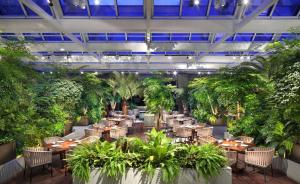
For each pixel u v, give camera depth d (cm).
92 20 934
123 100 1744
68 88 959
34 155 547
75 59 1559
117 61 1563
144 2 896
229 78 840
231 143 638
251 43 1273
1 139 593
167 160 423
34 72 653
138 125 1466
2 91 530
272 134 632
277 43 617
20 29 943
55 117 875
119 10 951
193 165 426
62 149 600
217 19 953
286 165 584
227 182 425
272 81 625
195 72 1883
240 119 834
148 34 1005
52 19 861
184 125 1052
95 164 430
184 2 922
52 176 589
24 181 557
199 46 1288
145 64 1702
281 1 932
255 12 755
